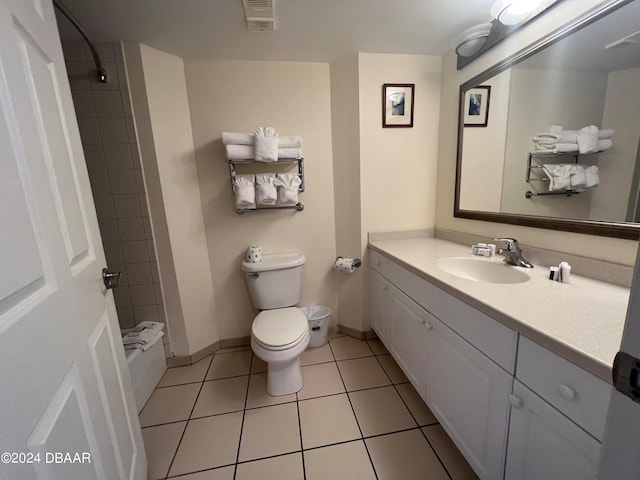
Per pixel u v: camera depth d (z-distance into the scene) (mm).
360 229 1891
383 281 1711
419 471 1112
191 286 1827
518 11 1113
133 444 975
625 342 355
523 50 1210
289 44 1557
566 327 685
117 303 1703
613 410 373
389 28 1428
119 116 1514
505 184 1384
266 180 1707
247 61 1719
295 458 1182
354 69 1701
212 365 1850
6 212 458
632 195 895
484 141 1488
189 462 1181
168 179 1651
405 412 1408
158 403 1523
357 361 1829
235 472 1133
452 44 1461
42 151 610
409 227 1953
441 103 1816
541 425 700
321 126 1857
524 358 731
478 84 1487
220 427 1354
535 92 1187
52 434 504
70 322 633
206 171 1791
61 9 1009
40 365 500
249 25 1334
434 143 1877
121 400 914
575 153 1049
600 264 997
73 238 717
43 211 577
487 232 1524
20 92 542
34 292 520
